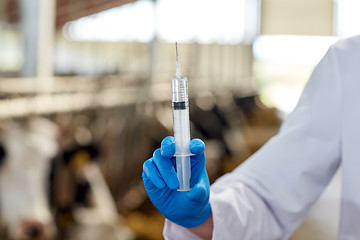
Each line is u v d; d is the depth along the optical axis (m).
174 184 0.70
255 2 6.20
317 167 0.91
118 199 2.61
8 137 1.58
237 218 0.82
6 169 1.56
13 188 1.55
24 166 1.57
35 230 1.53
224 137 3.62
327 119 0.92
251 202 0.87
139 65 2.91
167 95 2.94
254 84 6.14
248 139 4.31
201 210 0.73
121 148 2.53
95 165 2.02
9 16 2.13
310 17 7.24
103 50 2.71
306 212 0.92
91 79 2.33
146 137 2.68
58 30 2.82
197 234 0.81
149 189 0.73
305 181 0.90
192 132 3.22
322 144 0.92
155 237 2.36
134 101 2.58
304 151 0.91
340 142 0.92
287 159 0.91
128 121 2.56
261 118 4.98
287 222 0.88
